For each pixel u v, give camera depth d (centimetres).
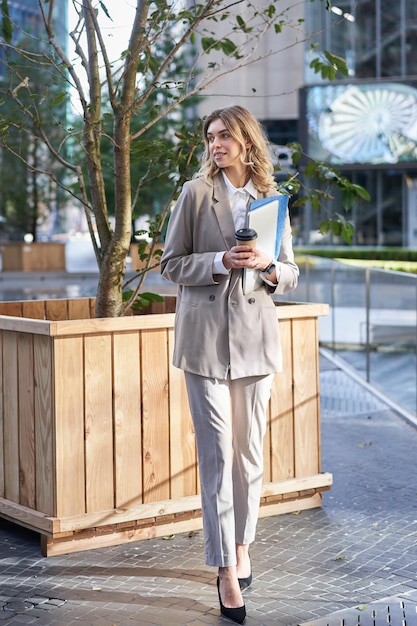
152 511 480
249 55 550
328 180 557
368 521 516
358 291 1092
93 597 410
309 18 2814
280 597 409
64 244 3319
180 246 409
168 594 413
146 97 514
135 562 454
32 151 2953
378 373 1008
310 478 531
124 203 519
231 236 403
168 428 487
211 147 405
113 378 469
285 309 518
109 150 2692
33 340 465
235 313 399
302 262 1421
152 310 627
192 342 400
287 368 524
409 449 699
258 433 412
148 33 509
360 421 817
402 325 912
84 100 526
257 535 493
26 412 474
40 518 461
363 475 619
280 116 3117
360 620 377
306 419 533
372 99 2842
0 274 3048
